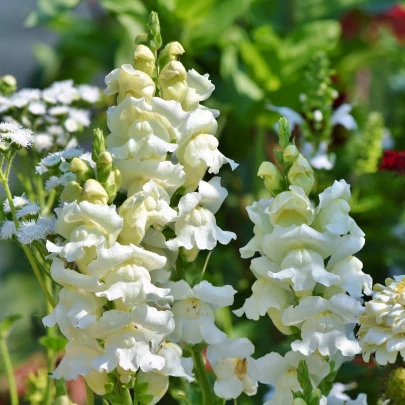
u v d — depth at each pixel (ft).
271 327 3.32
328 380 2.27
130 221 2.12
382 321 2.19
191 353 2.36
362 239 2.21
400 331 2.17
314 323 2.19
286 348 3.16
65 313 2.12
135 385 2.20
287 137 2.24
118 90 2.21
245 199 3.73
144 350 2.13
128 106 2.17
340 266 2.21
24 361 3.60
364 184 3.57
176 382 2.69
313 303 2.17
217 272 3.34
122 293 2.08
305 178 2.20
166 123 2.17
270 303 2.22
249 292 3.52
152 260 2.11
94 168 2.22
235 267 3.57
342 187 2.21
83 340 2.13
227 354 2.28
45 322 2.11
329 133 3.31
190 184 2.26
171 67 2.21
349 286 2.20
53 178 2.32
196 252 2.31
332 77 3.52
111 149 2.17
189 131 2.20
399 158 3.01
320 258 2.18
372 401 3.01
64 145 2.85
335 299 2.18
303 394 2.17
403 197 3.61
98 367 2.11
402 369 2.35
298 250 2.18
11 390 2.70
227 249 3.63
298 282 2.16
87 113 2.89
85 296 2.12
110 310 2.11
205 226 2.25
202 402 2.51
